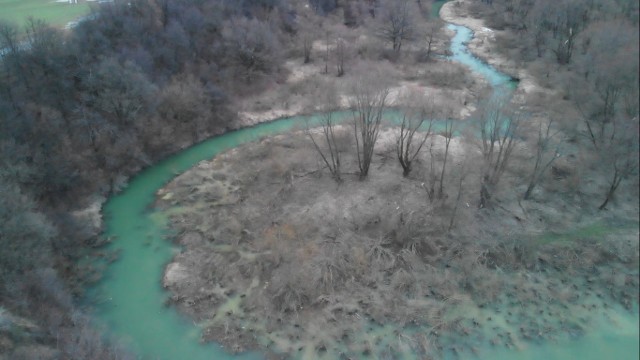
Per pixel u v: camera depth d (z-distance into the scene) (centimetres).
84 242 4575
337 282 4128
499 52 9081
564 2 8150
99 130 5544
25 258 3622
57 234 4172
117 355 3419
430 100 6138
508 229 4709
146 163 5753
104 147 5516
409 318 3841
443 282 4128
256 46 7581
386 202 4938
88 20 6469
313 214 4847
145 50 6475
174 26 6931
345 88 7050
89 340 3391
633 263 4403
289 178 5400
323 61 8425
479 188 5103
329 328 3762
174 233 4719
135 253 4503
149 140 5884
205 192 5284
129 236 4709
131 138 5703
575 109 6250
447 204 4888
